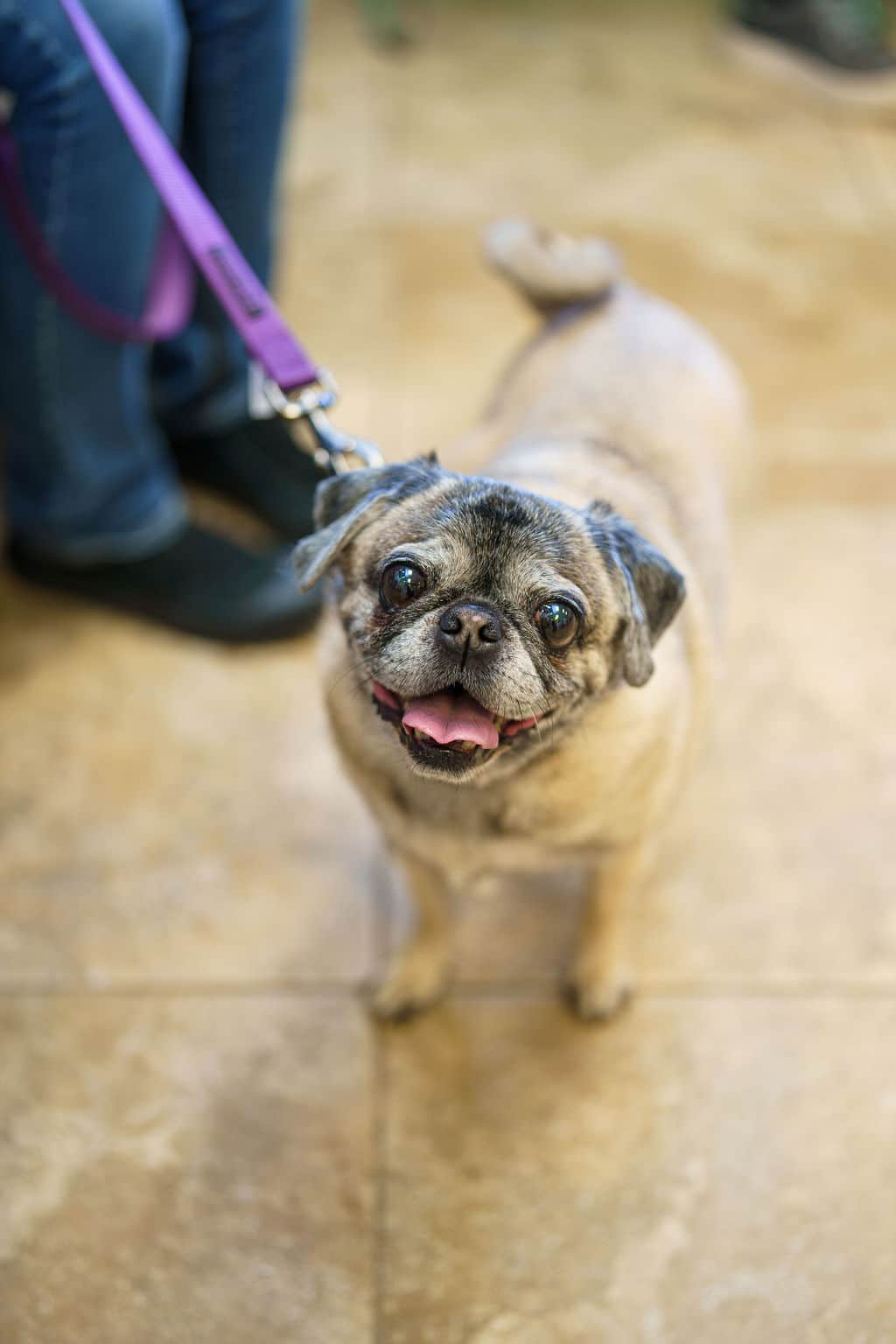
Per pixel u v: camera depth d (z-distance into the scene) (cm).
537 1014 220
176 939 230
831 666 280
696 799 253
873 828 248
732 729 266
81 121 219
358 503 166
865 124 466
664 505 203
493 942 231
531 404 230
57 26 210
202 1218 191
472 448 228
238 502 318
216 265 199
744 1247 188
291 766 260
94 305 243
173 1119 204
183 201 202
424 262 394
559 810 174
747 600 294
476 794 174
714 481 227
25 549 288
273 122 265
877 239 406
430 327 370
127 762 260
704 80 489
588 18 530
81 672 278
